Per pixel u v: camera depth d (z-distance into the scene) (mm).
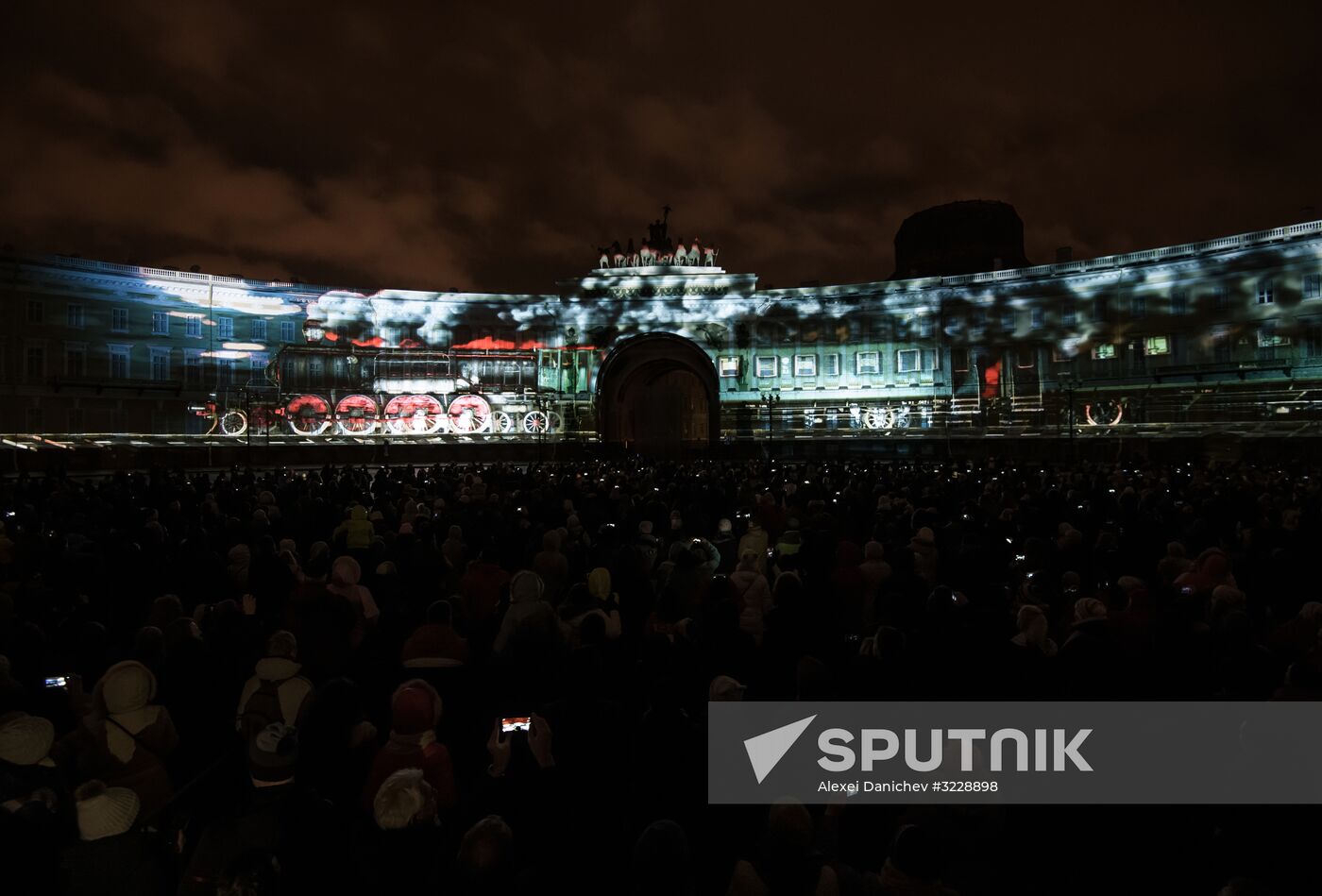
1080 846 6020
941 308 73062
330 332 76875
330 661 8367
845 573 10508
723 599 8867
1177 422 58344
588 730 5727
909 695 7133
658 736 5762
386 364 74688
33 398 61281
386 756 5551
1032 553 11773
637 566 10141
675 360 81500
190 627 7637
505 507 18594
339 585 9562
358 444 65438
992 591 10258
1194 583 9859
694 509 16031
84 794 4871
